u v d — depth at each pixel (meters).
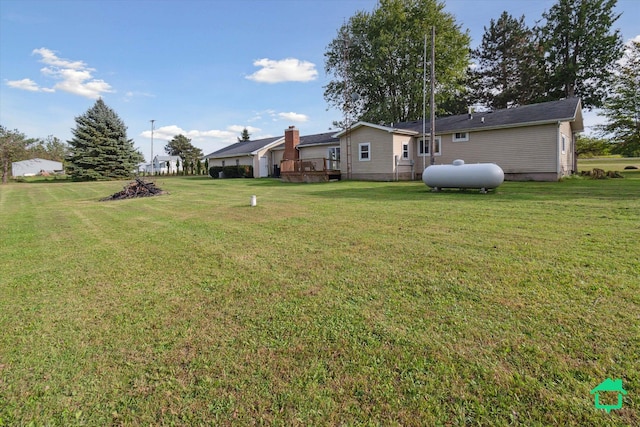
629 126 21.62
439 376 1.93
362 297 3.00
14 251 5.27
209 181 23.27
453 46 27.44
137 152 35.72
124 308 3.03
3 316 2.93
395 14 27.03
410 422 1.63
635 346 2.08
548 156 14.31
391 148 17.80
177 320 2.76
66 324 2.76
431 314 2.62
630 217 5.53
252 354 2.24
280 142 28.25
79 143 32.81
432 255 4.04
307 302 2.96
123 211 9.45
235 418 1.71
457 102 33.62
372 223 6.08
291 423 1.66
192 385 1.97
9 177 34.16
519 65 31.78
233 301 3.07
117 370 2.13
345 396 1.82
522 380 1.86
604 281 3.01
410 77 27.02
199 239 5.57
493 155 15.96
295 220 6.78
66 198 14.45
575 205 6.97
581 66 26.31
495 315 2.55
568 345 2.13
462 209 7.09
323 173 18.81
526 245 4.21
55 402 1.88
